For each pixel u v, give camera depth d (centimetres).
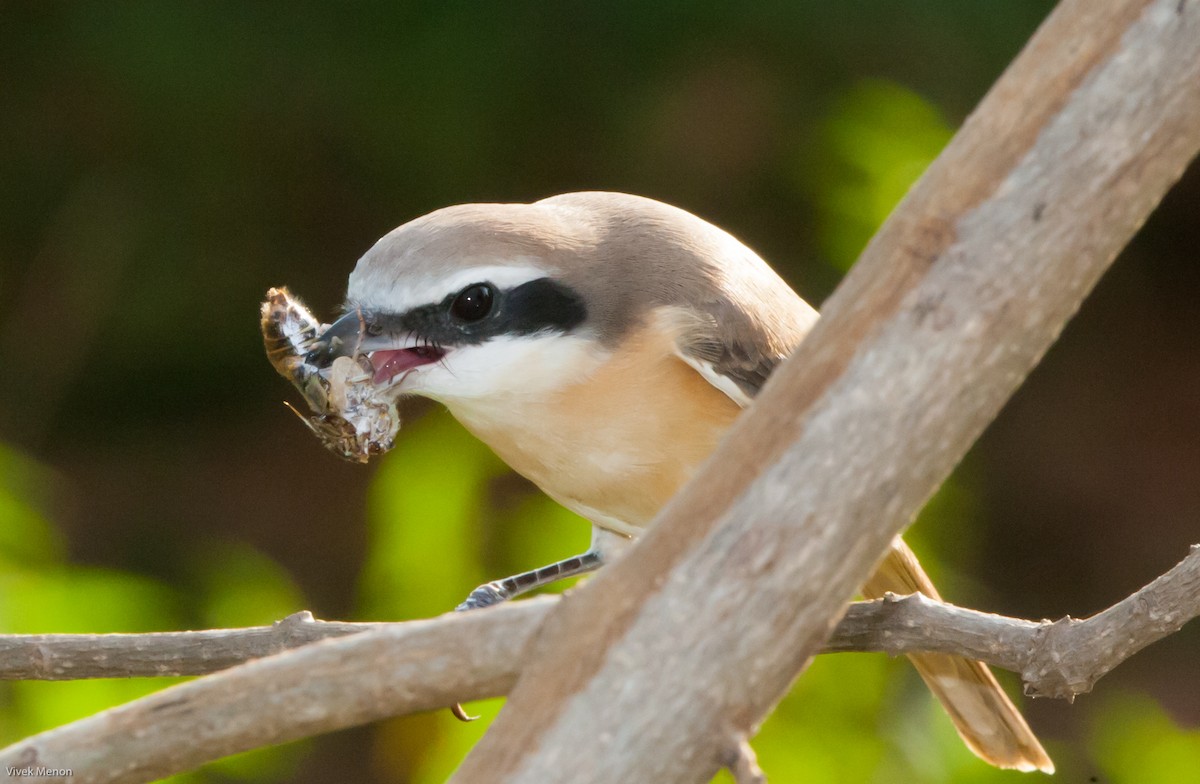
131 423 1684
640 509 765
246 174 1578
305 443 1684
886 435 389
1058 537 1597
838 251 1134
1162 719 927
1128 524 1597
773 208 1534
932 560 980
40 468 1148
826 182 1219
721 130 1507
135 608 920
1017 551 1592
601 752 382
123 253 1580
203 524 1585
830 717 827
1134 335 1770
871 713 834
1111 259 397
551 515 885
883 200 1098
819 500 388
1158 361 1747
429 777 847
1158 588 524
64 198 1582
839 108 1267
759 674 388
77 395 1661
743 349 733
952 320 389
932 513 1004
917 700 857
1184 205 1761
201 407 1698
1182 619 519
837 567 390
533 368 718
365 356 711
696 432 738
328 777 1322
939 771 837
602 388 723
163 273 1588
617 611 390
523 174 1551
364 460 720
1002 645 555
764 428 394
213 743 402
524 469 767
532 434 737
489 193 1560
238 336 1620
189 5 1470
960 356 389
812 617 390
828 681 828
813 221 1475
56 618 868
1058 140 390
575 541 873
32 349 1559
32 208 1582
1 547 934
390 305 708
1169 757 901
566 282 718
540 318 714
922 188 398
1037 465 1661
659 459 741
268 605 980
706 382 736
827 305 401
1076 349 1759
